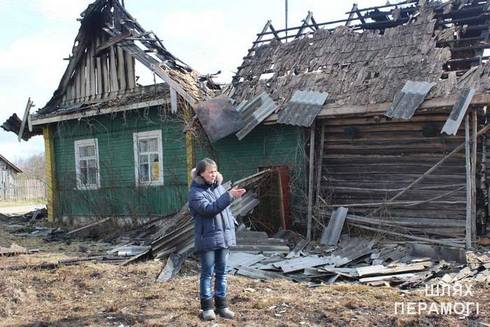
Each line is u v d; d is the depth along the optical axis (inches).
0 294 267.4
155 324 209.6
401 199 407.5
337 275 293.0
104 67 612.4
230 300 242.8
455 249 314.5
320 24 517.7
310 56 481.7
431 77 387.2
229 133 441.7
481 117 377.4
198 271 320.5
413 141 404.5
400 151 411.2
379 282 277.1
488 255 319.6
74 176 634.8
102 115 593.3
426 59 408.2
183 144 526.6
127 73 583.8
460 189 382.0
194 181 213.8
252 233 378.6
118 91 593.0
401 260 326.0
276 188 431.2
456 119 342.3
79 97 645.9
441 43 428.1
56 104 671.1
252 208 405.1
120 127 585.3
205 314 211.8
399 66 414.9
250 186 421.1
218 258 216.2
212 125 447.2
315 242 405.4
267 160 470.6
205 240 209.6
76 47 628.7
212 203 205.5
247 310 225.8
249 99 473.7
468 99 348.5
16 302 257.9
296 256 353.4
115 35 579.5
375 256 341.4
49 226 636.1
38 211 742.5
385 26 492.1
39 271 327.6
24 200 1545.3
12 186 1610.5
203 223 210.1
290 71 477.4
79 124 627.8
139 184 560.4
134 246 424.8
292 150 455.8
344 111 401.1
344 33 486.3
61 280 298.8
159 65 509.0
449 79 376.5
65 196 646.5
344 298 242.2
